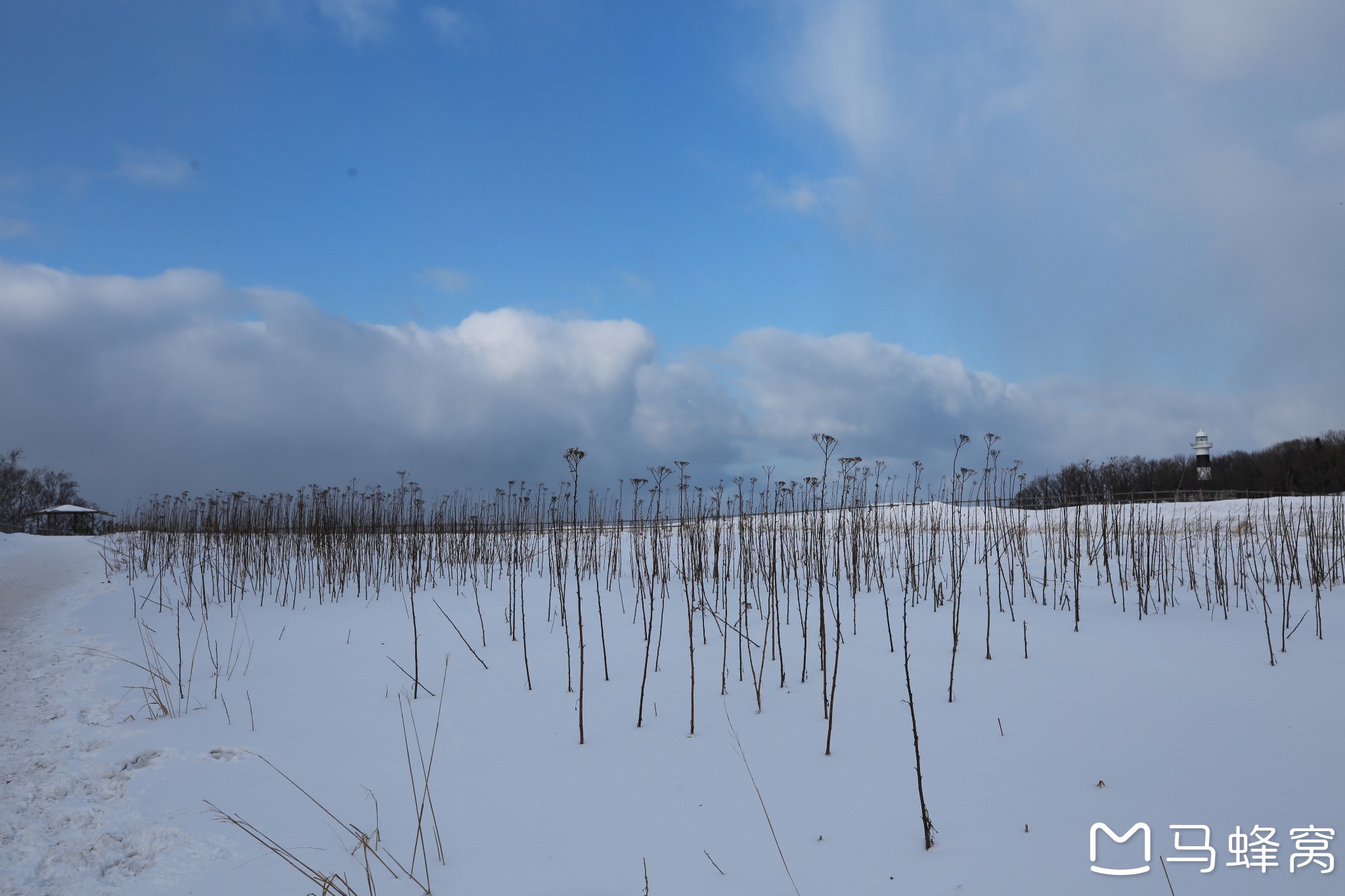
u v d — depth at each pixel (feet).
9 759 15.42
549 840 10.85
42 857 11.23
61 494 158.30
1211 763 12.22
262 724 16.69
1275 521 37.91
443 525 38.83
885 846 10.04
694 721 14.71
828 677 17.79
